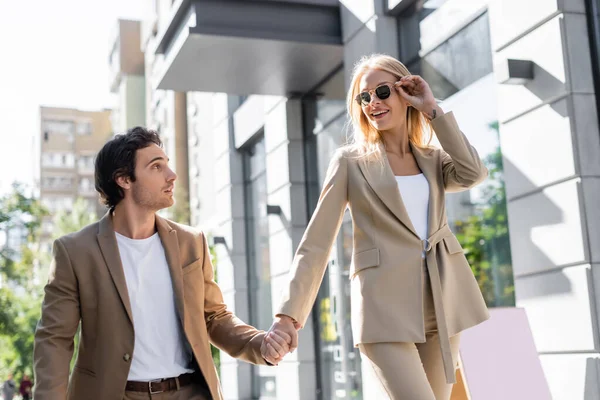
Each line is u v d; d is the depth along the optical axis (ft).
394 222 8.85
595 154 16.15
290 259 33.96
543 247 16.94
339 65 30.17
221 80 31.42
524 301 17.56
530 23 17.33
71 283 9.02
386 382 8.58
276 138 35.78
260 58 28.91
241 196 42.88
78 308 9.09
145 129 9.64
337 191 9.27
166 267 9.32
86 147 282.15
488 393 13.19
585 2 16.72
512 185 18.03
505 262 19.31
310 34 27.48
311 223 9.26
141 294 9.13
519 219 17.79
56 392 8.64
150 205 9.36
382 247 8.82
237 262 42.16
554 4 16.56
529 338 13.93
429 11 23.65
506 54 18.29
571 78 16.29
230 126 43.70
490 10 18.89
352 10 26.78
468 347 13.47
